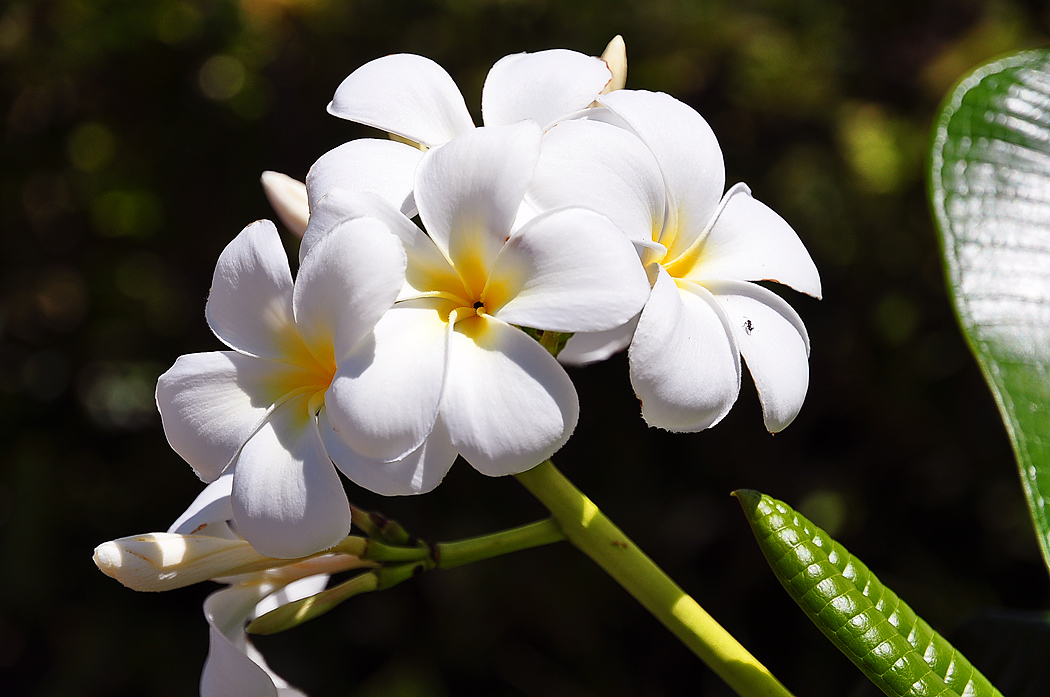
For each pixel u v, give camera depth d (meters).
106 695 2.14
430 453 0.74
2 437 2.35
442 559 0.80
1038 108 0.81
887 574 2.25
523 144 0.75
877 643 0.77
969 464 2.26
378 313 0.74
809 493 2.30
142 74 2.32
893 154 2.28
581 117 0.77
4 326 2.44
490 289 0.75
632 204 0.76
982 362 0.79
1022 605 2.19
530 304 0.75
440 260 0.76
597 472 2.27
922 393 2.31
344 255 0.75
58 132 2.41
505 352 0.75
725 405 0.76
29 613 2.21
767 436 2.35
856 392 2.37
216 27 2.24
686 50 2.31
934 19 2.42
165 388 0.78
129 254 2.48
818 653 2.16
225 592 0.81
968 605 2.11
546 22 2.24
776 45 2.34
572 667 2.20
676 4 2.33
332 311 0.75
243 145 2.39
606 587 2.25
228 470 0.80
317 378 0.77
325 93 2.36
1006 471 2.21
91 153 2.44
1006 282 0.80
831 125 2.37
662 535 2.26
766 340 0.77
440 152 0.76
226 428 0.77
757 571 2.28
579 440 2.28
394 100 0.78
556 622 2.21
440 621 2.22
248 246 0.77
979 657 0.84
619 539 0.79
